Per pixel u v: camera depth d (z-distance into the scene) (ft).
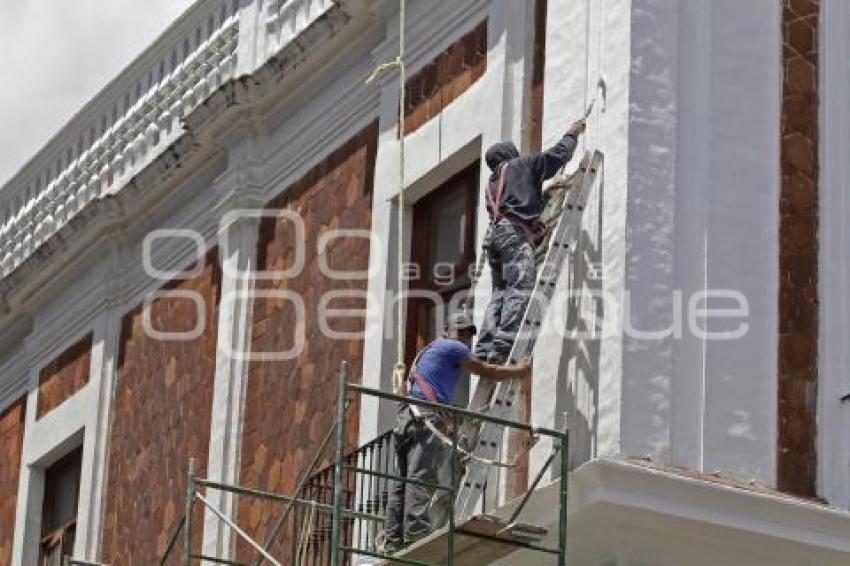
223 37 114.11
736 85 89.40
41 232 127.34
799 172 89.45
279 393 105.81
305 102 108.17
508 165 88.48
